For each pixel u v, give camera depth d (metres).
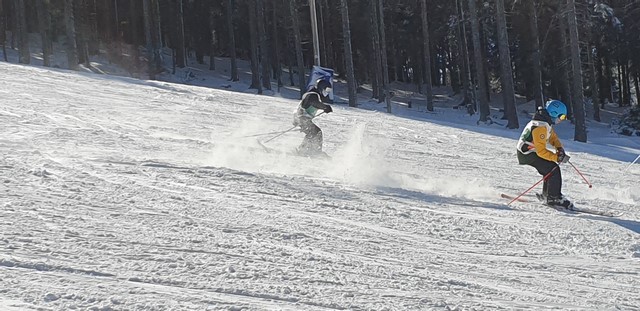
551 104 10.51
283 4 57.72
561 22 42.38
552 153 10.40
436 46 71.19
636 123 43.69
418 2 59.44
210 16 62.31
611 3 49.75
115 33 61.72
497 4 37.81
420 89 64.00
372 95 57.88
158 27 55.44
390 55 68.25
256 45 52.59
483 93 42.19
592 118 51.75
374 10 51.72
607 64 58.88
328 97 14.17
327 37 61.66
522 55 52.16
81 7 55.25
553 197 10.30
